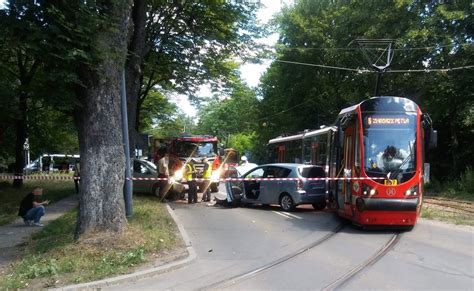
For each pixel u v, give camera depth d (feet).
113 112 34.63
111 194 34.27
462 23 83.97
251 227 44.65
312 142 83.10
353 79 111.65
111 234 33.50
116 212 34.37
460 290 23.93
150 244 32.78
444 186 86.63
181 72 83.20
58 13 30.04
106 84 34.32
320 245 35.99
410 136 42.88
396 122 43.27
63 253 30.89
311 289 24.44
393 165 42.04
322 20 137.59
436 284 24.98
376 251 33.47
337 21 119.03
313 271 28.04
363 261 30.40
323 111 150.30
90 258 29.89
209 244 36.47
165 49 80.79
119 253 30.68
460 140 96.37
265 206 63.26
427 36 85.92
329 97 142.20
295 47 139.54
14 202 65.21
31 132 87.10
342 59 114.93
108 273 26.96
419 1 88.43
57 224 43.88
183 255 31.27
